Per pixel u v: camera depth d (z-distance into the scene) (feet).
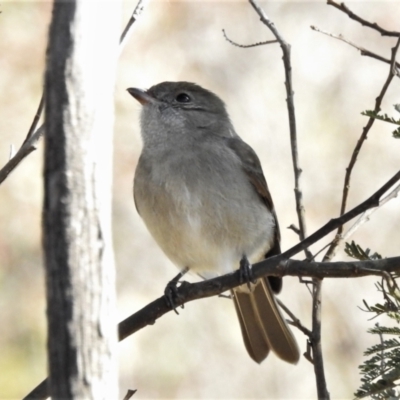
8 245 42.80
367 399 18.83
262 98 49.98
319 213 46.11
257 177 28.58
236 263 28.60
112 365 12.76
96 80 12.71
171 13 49.19
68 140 12.55
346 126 49.21
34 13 45.06
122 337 21.97
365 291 43.91
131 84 47.65
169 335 44.06
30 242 43.21
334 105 49.83
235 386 43.06
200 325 44.60
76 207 12.57
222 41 50.39
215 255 28.17
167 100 29.14
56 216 12.53
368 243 44.68
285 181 47.44
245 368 43.70
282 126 49.21
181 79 49.08
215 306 45.11
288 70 22.95
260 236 28.37
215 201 27.48
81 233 12.60
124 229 45.47
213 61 50.01
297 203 22.52
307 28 51.90
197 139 28.53
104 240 12.76
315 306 20.72
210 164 27.73
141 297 44.91
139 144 45.91
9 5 44.55
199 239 27.73
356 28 51.70
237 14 50.90
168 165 27.78
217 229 27.66
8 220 43.09
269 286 28.81
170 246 28.37
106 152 12.83
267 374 43.70
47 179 12.60
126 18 48.14
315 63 51.03
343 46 51.26
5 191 43.34
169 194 27.55
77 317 12.53
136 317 22.11
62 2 12.62
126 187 45.39
